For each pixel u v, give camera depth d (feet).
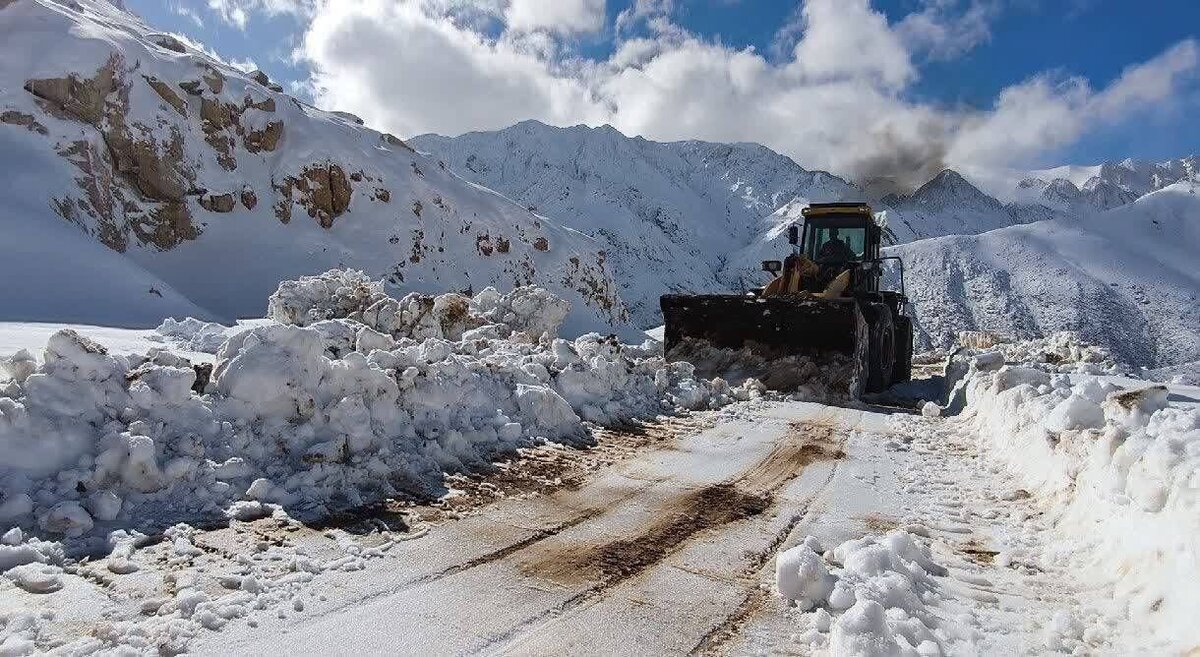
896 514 13.51
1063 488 13.19
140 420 11.33
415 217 105.50
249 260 84.64
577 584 9.46
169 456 11.09
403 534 10.72
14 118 69.41
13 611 7.35
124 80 81.61
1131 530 9.82
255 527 10.30
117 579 8.36
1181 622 7.92
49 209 64.23
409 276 98.07
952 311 494.18
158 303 58.59
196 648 7.11
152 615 7.64
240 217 88.84
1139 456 10.33
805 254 37.88
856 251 37.19
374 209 101.71
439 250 106.22
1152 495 9.33
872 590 8.94
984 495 14.94
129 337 27.68
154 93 85.92
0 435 9.93
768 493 14.55
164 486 10.62
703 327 31.45
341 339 18.52
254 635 7.46
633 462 16.46
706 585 9.69
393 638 7.65
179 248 81.41
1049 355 45.68
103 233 71.36
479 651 7.52
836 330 28.99
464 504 12.38
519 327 41.04
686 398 24.93
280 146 98.58
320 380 14.01
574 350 23.47
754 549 11.21
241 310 77.41
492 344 26.09
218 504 10.83
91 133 75.00
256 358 13.26
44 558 8.57
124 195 77.56
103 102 77.71
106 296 54.75
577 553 10.57
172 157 83.66
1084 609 9.24
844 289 33.01
